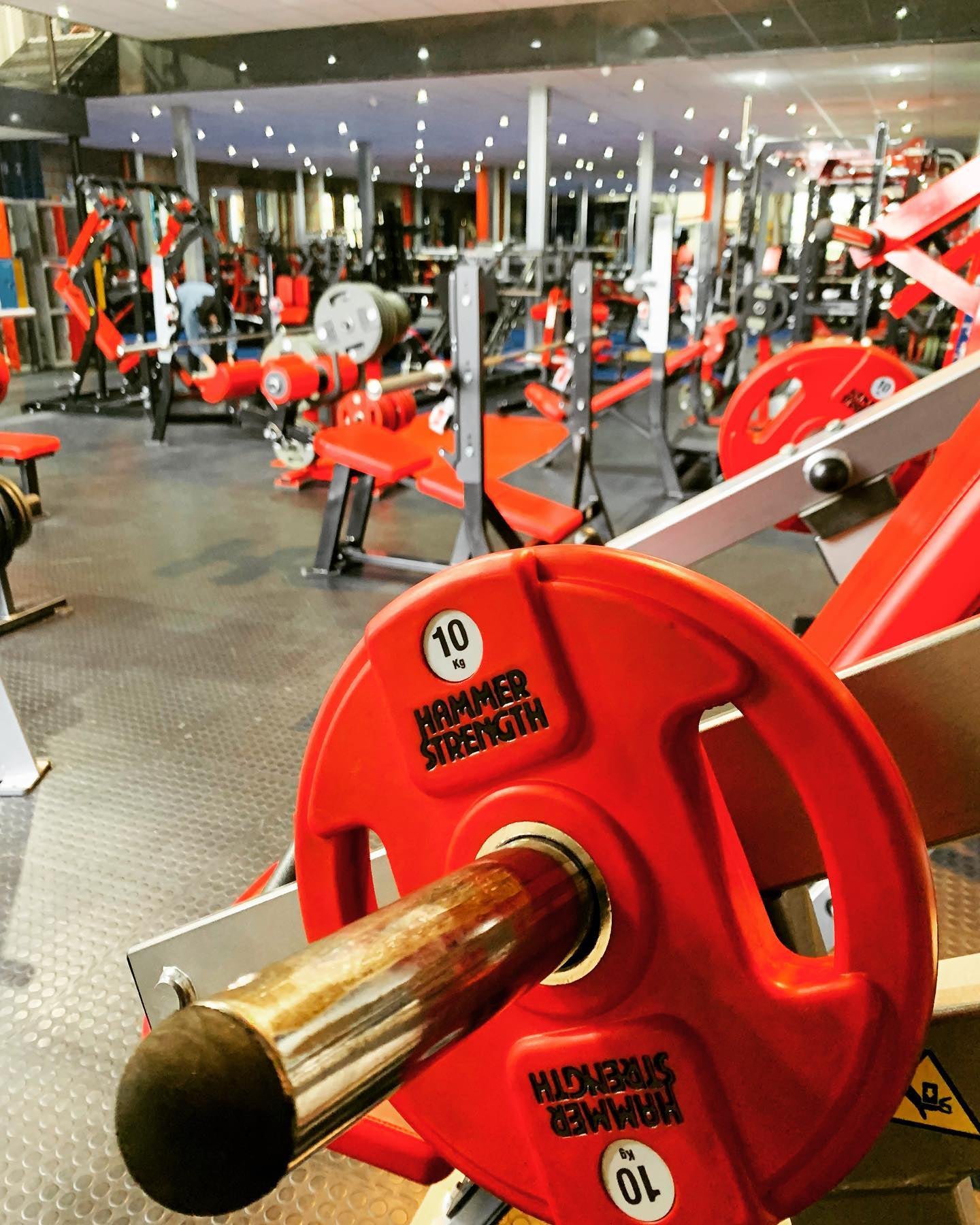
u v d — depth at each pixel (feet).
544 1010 1.88
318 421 18.79
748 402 10.46
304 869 2.16
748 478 5.05
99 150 54.39
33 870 7.26
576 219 75.46
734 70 30.83
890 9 25.96
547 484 19.80
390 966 1.38
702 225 22.57
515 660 1.70
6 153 41.60
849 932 1.65
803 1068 1.71
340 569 14.30
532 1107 1.95
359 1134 2.77
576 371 13.53
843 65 29.84
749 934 1.74
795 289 29.27
